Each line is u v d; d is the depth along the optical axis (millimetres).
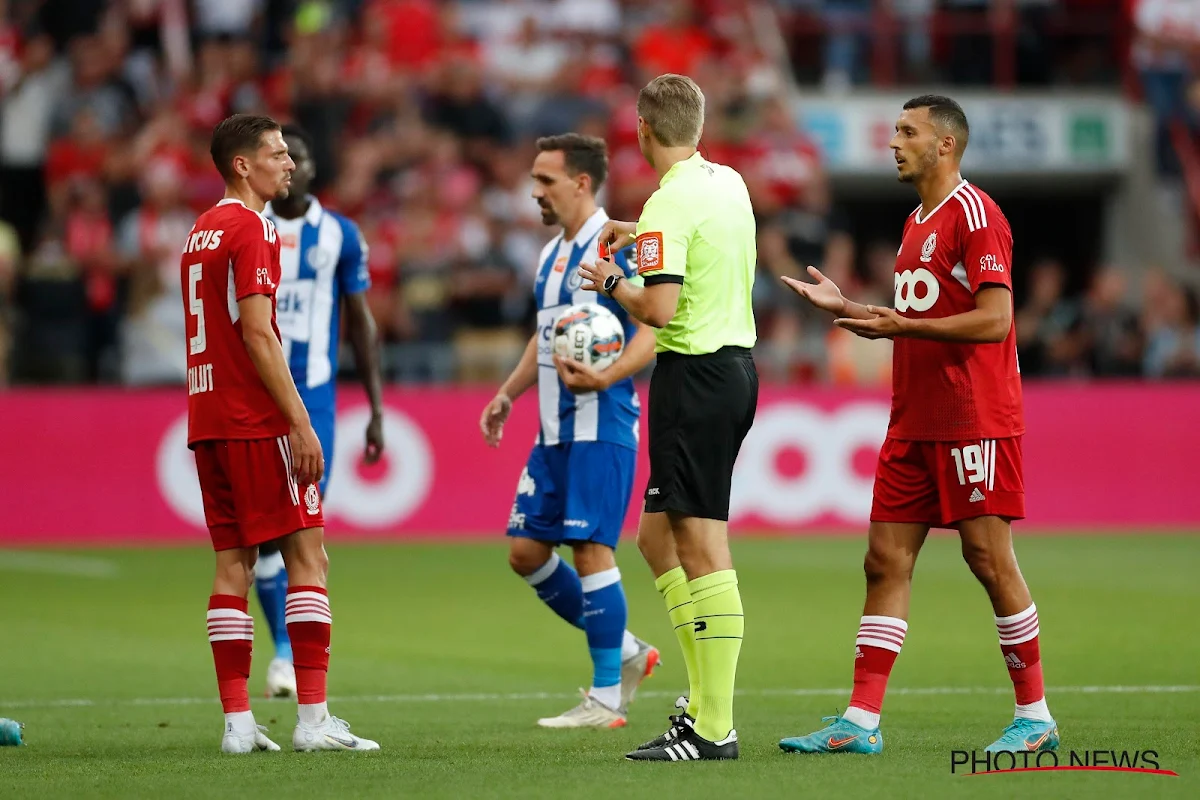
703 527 19531
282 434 20391
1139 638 33406
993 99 76688
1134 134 77188
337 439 55656
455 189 65000
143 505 55219
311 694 20609
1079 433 61031
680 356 19516
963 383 19844
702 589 19516
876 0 78375
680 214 19234
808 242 65812
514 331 60062
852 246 84812
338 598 41000
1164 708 24328
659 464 19562
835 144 76312
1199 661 30000
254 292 19984
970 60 77438
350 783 17781
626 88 73500
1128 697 25516
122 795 17125
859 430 59125
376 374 28656
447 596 41438
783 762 19188
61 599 40469
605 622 23719
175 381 57250
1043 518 60656
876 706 20094
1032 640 20078
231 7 72188
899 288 20469
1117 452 61188
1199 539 57344
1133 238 77375
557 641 33750
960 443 19844
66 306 58156
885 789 17234
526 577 25250
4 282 58062
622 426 24172
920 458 20219
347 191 64562
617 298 19203
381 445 28781
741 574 46156
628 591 42594
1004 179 78062
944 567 49156
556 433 24406
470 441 57031
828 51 78312
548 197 24672
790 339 61719
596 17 75188
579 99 70438
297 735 20562
